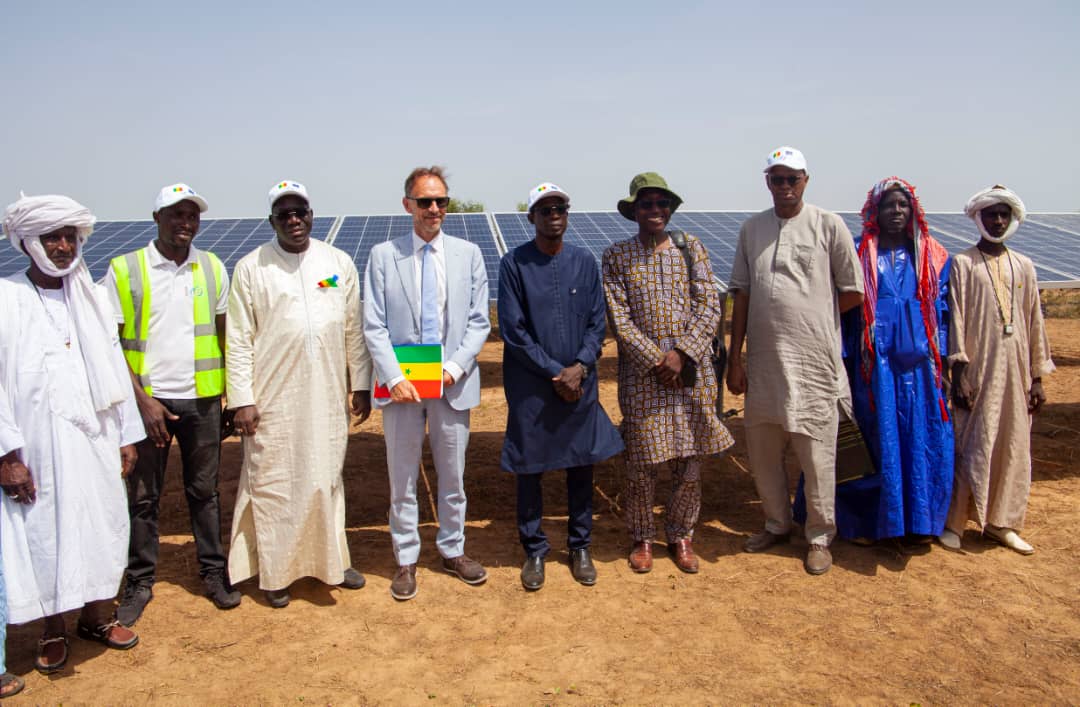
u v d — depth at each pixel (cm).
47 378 337
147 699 333
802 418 446
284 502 409
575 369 417
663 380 434
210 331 405
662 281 442
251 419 401
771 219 457
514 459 430
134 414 368
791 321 445
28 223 329
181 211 384
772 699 334
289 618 406
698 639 384
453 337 423
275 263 404
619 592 436
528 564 446
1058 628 393
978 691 339
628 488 466
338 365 416
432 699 334
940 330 475
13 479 325
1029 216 1196
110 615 409
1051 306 1789
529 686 344
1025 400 475
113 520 358
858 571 461
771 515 492
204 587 441
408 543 432
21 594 332
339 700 334
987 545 496
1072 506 556
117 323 380
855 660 365
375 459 711
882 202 467
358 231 1048
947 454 468
